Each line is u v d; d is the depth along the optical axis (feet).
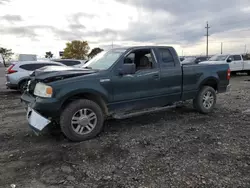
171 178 8.92
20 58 94.99
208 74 18.47
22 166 10.09
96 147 12.09
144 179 8.89
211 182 8.58
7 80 31.81
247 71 57.26
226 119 17.13
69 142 12.86
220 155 10.89
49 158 10.85
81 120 12.89
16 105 23.66
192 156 10.83
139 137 13.47
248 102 23.59
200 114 18.66
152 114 18.70
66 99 12.53
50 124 12.78
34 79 13.66
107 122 16.57
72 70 13.66
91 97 13.79
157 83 15.76
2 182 8.80
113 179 8.94
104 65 14.66
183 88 17.21
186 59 65.87
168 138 13.24
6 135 14.07
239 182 8.57
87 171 9.59
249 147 11.80
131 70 13.76
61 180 8.93
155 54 15.92
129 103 14.74
